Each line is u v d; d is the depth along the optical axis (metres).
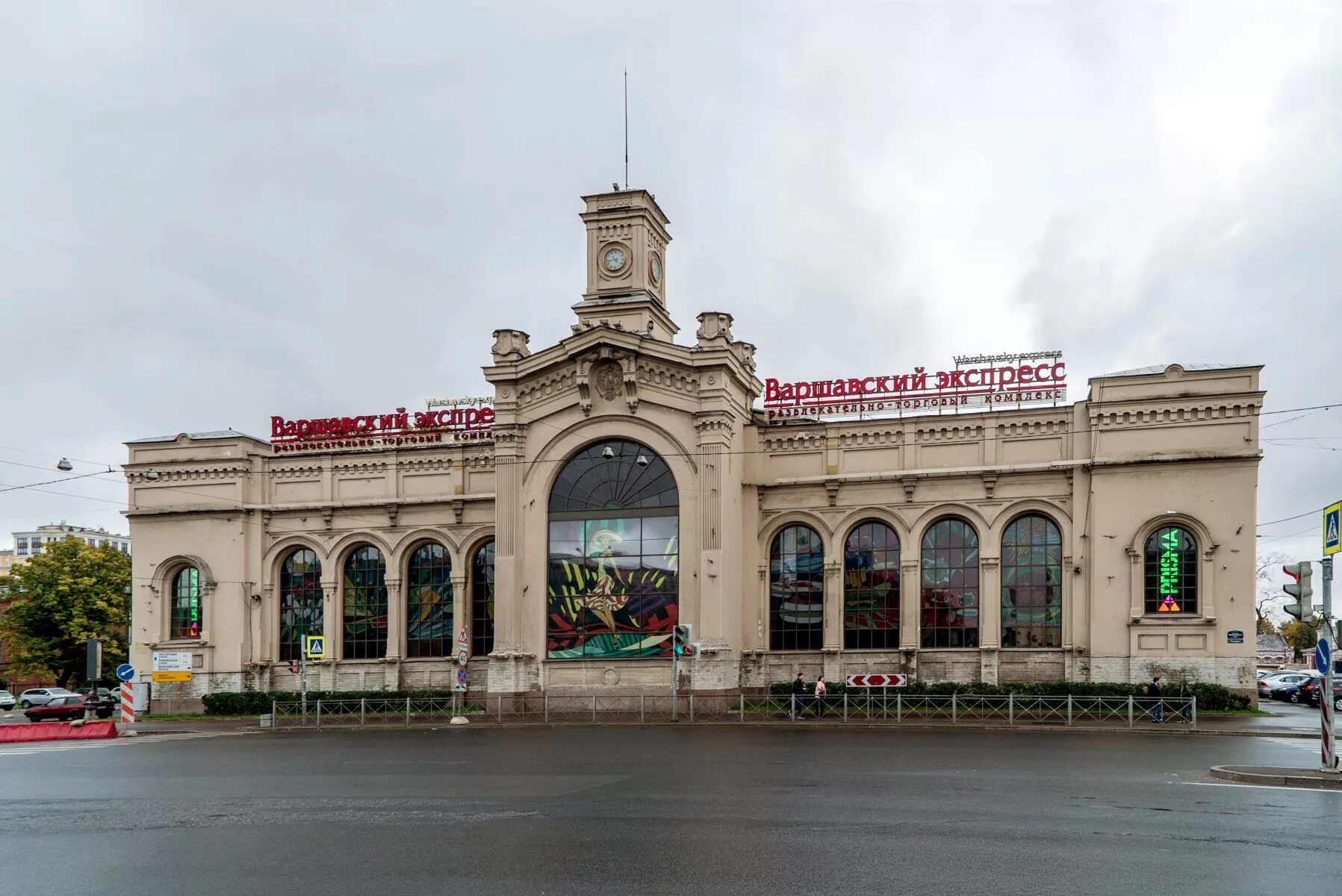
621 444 46.03
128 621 81.44
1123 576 42.16
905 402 46.66
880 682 44.00
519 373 47.28
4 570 163.25
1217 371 41.59
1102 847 14.80
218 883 13.70
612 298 49.28
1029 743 30.14
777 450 47.50
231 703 50.94
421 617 51.72
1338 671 50.88
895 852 14.62
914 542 45.34
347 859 14.81
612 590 45.25
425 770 25.39
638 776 23.20
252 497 54.03
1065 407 44.00
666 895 12.48
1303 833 15.79
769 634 46.94
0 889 13.66
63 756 31.73
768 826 16.62
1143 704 38.97
